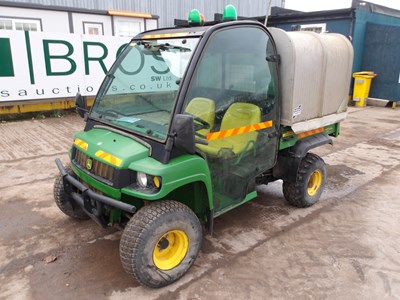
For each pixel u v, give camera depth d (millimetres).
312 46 3207
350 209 3840
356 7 10109
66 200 3281
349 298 2488
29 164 5105
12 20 9055
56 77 7965
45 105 8094
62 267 2812
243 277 2697
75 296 2494
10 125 7348
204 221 2914
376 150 6047
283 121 3234
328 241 3205
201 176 2520
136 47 3014
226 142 2795
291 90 3105
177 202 2559
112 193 2443
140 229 2342
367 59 10695
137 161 2383
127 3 12164
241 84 2816
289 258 2941
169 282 2564
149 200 2471
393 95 10250
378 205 3945
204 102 2564
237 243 3148
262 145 3133
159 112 2586
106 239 3205
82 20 10219
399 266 2850
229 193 2963
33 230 3355
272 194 4199
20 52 7398
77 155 2883
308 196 3756
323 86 3432
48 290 2555
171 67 2641
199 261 2881
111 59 8664
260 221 3551
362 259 2938
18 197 4047
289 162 3523
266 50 2977
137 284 2617
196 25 2977
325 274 2742
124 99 2887
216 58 2602
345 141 6605
